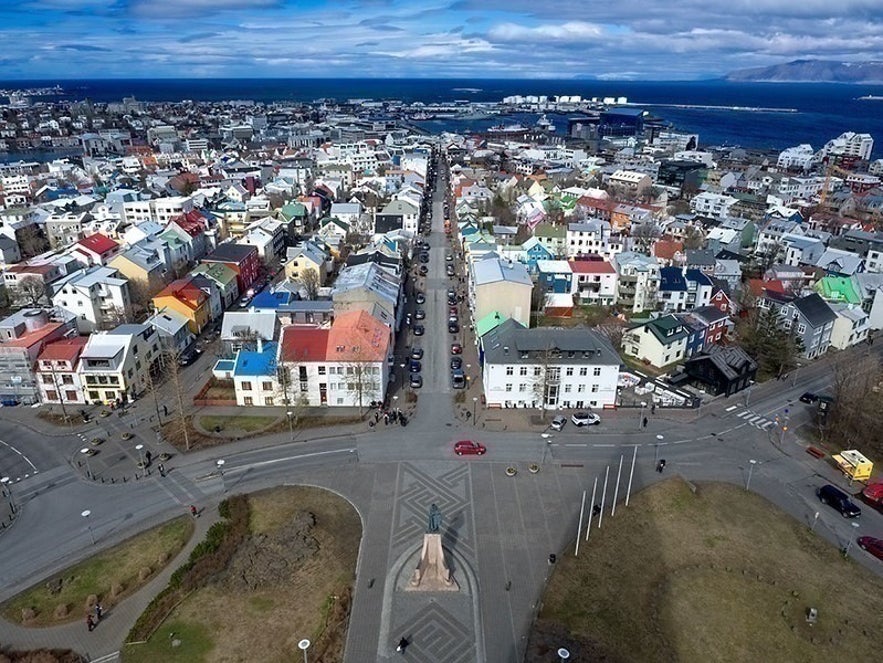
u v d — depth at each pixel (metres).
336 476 78.25
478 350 114.25
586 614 57.72
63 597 59.84
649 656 53.56
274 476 78.38
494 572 62.69
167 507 72.81
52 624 56.66
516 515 71.38
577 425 90.88
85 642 54.78
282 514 71.19
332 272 162.00
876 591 61.97
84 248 150.25
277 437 87.00
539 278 139.00
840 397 90.81
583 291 140.12
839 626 57.59
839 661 54.06
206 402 95.88
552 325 128.88
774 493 77.06
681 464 82.50
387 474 78.81
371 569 62.75
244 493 75.06
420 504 73.00
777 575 63.56
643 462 82.56
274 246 172.38
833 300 130.50
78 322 122.94
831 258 156.88
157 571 62.78
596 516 71.12
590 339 95.81
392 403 96.69
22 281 134.62
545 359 92.44
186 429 87.88
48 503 73.44
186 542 66.88
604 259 147.00
